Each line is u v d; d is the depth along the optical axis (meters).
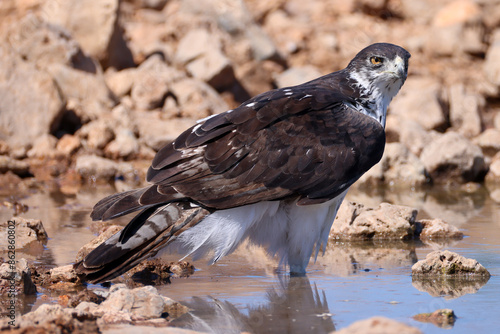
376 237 11.53
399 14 30.45
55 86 18.56
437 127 20.22
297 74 23.12
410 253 10.51
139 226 8.51
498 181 16.95
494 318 7.35
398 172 16.39
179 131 19.02
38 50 19.83
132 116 19.31
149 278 9.29
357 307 7.83
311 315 7.57
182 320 7.44
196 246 8.80
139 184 16.53
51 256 10.04
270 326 7.24
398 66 9.83
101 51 21.61
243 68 22.78
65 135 18.33
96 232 11.56
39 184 16.39
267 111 9.07
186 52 22.28
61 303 8.00
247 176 8.79
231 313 7.68
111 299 7.62
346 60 26.03
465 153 16.59
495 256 10.12
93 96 19.83
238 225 8.91
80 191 15.59
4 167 16.69
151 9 28.88
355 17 29.66
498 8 28.08
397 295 8.29
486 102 22.30
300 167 8.95
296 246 9.36
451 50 26.30
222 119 8.99
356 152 9.18
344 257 10.36
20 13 23.50
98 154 18.11
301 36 27.12
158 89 20.52
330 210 9.55
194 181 8.67
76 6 21.59
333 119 9.27
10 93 18.16
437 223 11.61
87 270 8.46
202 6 24.89
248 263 10.15
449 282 8.86
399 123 18.56
